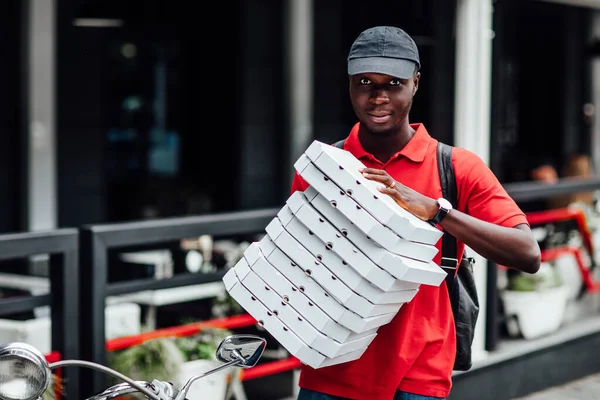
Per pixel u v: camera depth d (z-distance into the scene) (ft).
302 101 32.37
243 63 31.71
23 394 7.65
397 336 9.92
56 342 14.39
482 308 20.61
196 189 32.14
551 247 25.02
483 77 21.03
